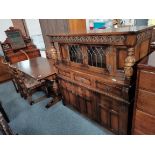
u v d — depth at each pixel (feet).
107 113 5.99
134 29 4.30
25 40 14.03
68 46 6.33
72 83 7.08
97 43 4.92
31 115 8.75
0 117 6.06
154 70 3.68
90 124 7.30
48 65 9.68
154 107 4.15
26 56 13.78
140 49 4.66
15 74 9.63
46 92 10.39
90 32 5.11
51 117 8.30
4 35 15.08
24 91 10.28
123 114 5.26
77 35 5.36
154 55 4.56
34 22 15.08
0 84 14.25
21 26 15.51
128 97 4.75
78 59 6.40
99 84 5.60
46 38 15.12
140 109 4.55
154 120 4.33
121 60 4.67
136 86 4.33
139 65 3.93
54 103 9.46
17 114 9.04
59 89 9.36
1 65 13.87
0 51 14.92
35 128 7.59
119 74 4.83
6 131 6.31
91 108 6.75
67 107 8.96
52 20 14.25
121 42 4.20
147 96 4.17
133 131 5.23
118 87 4.91
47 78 7.99
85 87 6.35
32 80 9.87
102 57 5.28
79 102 7.36
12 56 13.03
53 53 7.22
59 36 6.23
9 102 10.67
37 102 10.02
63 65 7.18
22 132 7.42
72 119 7.87
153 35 6.40
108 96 5.48
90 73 5.80
